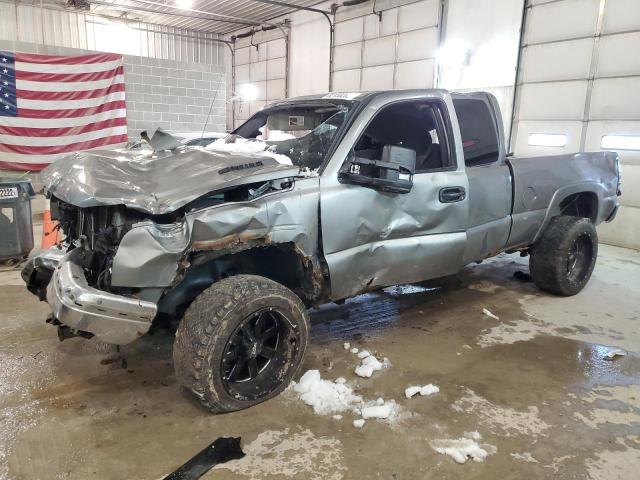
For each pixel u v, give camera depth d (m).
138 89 9.34
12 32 14.01
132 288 2.37
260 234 2.57
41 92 8.18
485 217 3.72
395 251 3.17
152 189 2.42
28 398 2.71
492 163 3.90
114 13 15.12
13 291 4.41
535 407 2.73
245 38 17.16
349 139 2.99
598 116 7.95
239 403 2.57
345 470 2.18
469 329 3.83
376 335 3.68
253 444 2.35
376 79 12.12
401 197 3.13
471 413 2.65
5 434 2.38
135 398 2.73
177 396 2.76
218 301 2.45
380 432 2.46
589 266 4.68
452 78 10.20
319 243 2.83
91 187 2.41
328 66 13.59
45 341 3.41
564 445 2.39
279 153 3.33
